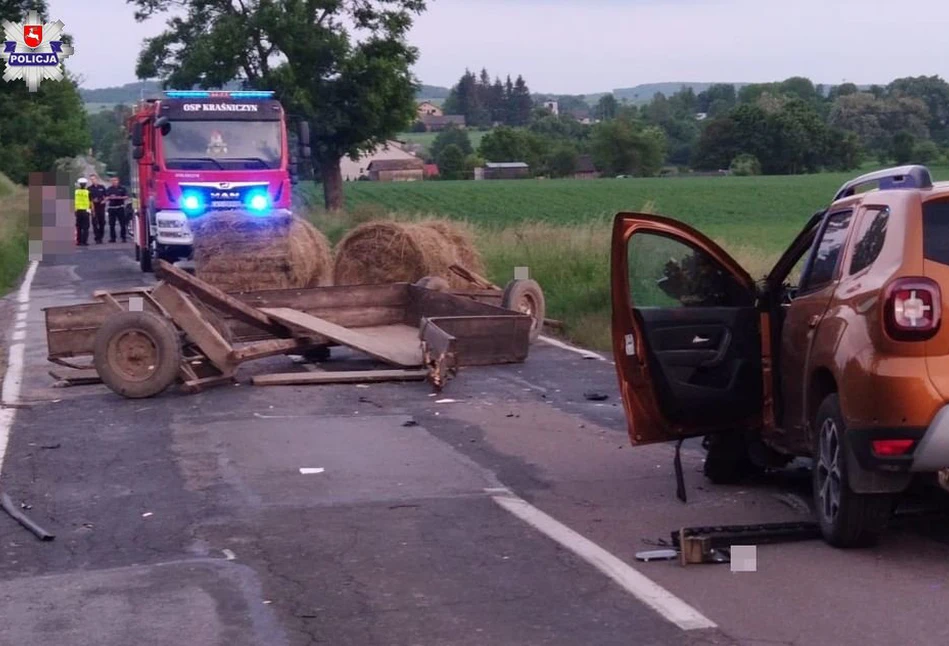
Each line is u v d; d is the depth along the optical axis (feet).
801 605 19.54
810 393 23.35
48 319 42.22
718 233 143.43
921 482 20.81
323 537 24.02
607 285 60.70
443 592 20.61
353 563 22.31
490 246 75.51
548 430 34.76
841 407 21.40
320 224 100.07
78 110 204.13
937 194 20.76
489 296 55.21
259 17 128.47
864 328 20.90
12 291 77.46
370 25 135.54
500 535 24.02
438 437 33.73
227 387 42.04
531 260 71.15
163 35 133.90
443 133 509.76
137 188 92.68
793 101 355.77
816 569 21.36
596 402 39.29
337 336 44.52
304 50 130.41
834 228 24.07
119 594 20.77
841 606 19.45
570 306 59.82
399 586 20.97
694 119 499.51
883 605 19.47
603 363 47.44
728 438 27.84
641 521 25.03
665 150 419.95
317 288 49.67
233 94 81.71
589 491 27.71
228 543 23.73
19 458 31.71
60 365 44.04
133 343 39.96
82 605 20.25
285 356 48.47
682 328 25.91
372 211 100.58
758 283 26.76
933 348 20.12
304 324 44.73
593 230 78.95
